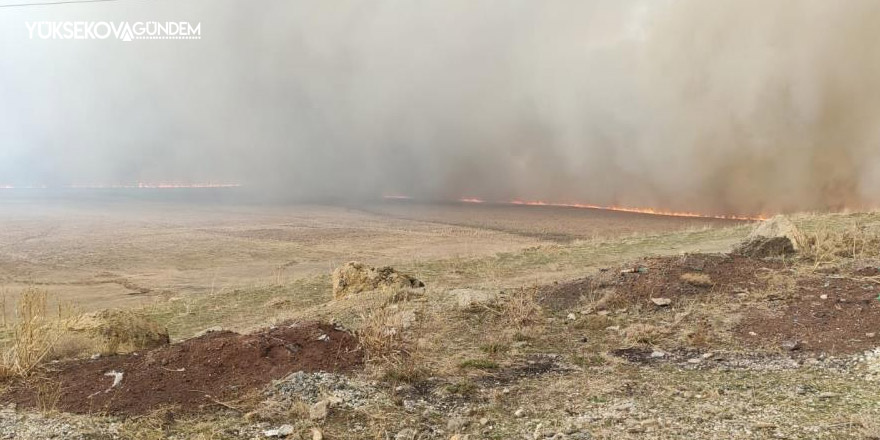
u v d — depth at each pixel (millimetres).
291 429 4363
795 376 5426
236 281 27797
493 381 5676
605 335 7238
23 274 31953
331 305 10609
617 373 5840
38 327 6508
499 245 39500
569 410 4852
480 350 6656
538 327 7488
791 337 6562
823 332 6578
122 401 4801
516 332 7273
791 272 9078
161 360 5664
